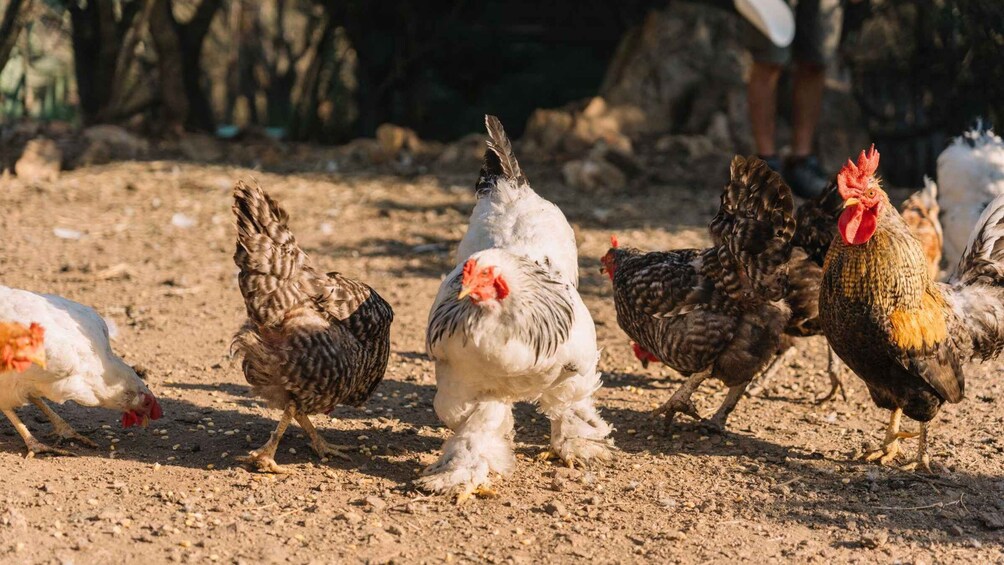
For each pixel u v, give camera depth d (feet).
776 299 18.52
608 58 68.64
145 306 27.61
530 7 67.92
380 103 65.51
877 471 18.10
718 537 15.51
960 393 17.75
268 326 16.62
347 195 41.57
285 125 88.02
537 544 15.16
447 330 15.43
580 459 18.34
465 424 16.75
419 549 14.87
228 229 36.37
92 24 55.62
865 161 16.83
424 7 63.46
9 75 62.34
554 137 48.03
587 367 16.75
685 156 45.80
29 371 16.67
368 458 18.42
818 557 14.90
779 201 17.99
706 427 20.07
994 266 18.85
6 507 15.44
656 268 19.53
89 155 45.73
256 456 17.53
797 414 21.29
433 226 37.19
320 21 76.59
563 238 18.65
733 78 48.21
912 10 49.47
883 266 16.65
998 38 45.09
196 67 56.18
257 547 14.64
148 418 18.08
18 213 37.22
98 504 15.85
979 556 15.03
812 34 37.91
